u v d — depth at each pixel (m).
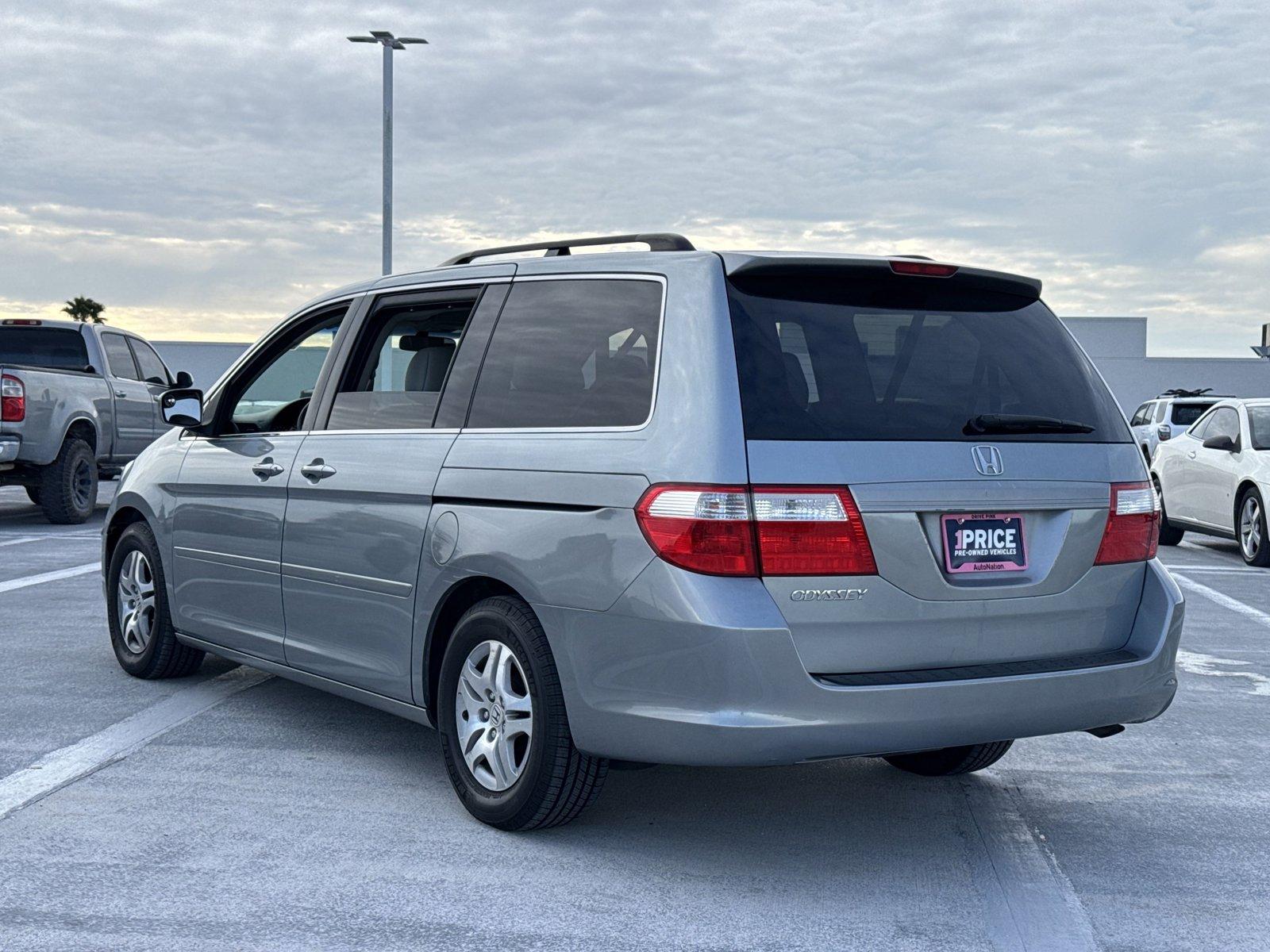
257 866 3.96
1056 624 4.09
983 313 4.28
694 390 3.79
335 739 5.43
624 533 3.80
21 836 4.20
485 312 4.64
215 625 5.75
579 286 4.34
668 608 3.67
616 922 3.61
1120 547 4.23
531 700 4.10
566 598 3.93
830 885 3.93
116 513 6.54
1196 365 57.38
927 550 3.82
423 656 4.52
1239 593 10.81
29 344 15.59
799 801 4.77
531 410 4.27
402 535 4.56
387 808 4.54
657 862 4.09
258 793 4.68
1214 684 7.07
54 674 6.57
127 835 4.22
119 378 16.05
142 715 5.77
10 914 3.57
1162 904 3.84
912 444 3.86
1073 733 5.95
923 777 5.14
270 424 5.83
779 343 3.87
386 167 33.66
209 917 3.57
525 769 4.13
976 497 3.90
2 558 11.41
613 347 4.12
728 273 3.93
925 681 3.76
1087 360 4.44
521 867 4.01
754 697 3.61
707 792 4.86
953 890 3.91
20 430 13.81
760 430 3.71
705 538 3.65
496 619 4.20
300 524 5.11
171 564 6.07
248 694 6.19
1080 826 4.57
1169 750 5.66
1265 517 12.56
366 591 4.76
